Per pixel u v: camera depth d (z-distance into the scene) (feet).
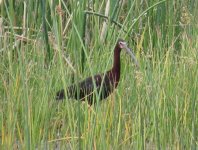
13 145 45.52
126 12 77.61
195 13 74.33
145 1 75.66
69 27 73.56
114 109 47.01
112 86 58.80
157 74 53.52
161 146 46.85
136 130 46.14
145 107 47.96
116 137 44.68
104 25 71.36
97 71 62.23
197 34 69.97
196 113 50.78
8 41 68.59
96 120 45.16
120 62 61.21
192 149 45.42
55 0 74.08
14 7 74.90
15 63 58.59
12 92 51.26
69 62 58.03
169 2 75.56
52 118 51.62
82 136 45.32
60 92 55.52
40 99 52.16
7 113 47.44
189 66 56.34
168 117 48.47
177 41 73.97
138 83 49.88
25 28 71.36
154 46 73.10
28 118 43.24
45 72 58.44
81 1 70.13
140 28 74.38
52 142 46.14
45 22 66.95
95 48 65.72
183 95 52.24
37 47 62.03
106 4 72.74
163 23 75.51
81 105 51.70
